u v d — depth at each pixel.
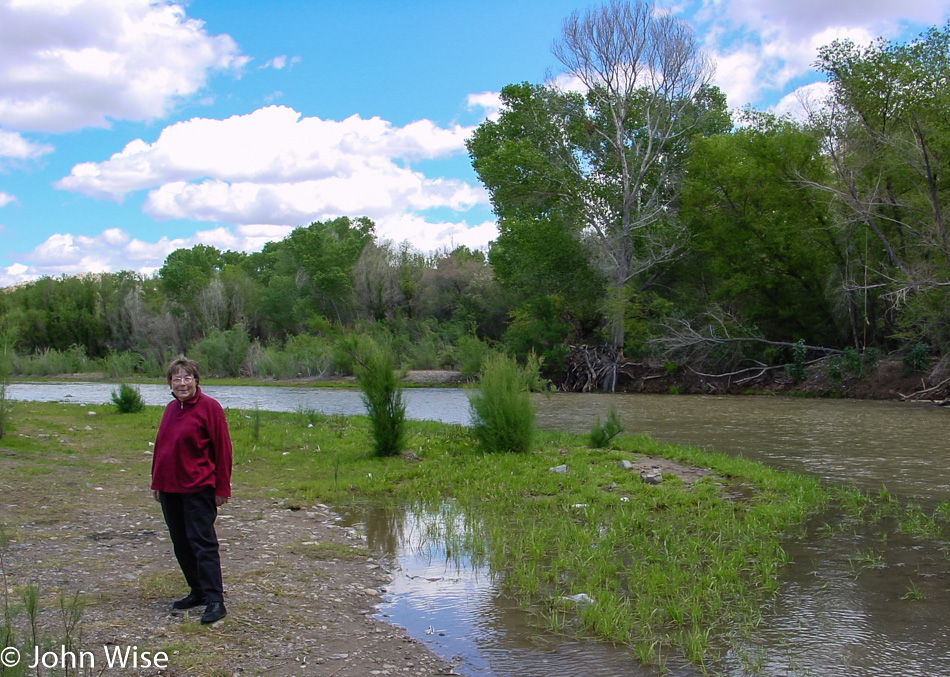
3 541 6.04
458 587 6.56
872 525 8.59
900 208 31.52
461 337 43.66
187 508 5.35
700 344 36.00
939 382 27.98
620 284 39.75
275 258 94.44
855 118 30.47
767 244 35.03
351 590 6.40
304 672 4.68
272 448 14.45
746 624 5.62
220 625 5.31
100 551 7.01
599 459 12.83
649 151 39.31
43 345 67.50
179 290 67.75
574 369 40.03
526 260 41.09
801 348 33.25
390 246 57.97
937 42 29.75
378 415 13.43
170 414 5.43
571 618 5.82
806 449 14.95
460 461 12.84
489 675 4.78
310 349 46.50
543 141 42.81
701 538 8.02
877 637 5.38
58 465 11.43
